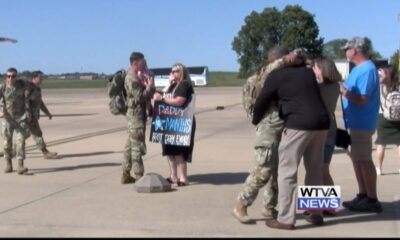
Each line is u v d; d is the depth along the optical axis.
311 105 6.00
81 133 17.02
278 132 6.32
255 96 6.71
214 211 7.01
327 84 6.59
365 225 6.32
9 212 7.04
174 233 6.03
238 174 9.67
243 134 16.23
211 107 29.75
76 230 6.18
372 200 6.91
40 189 8.51
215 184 8.79
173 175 8.70
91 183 8.96
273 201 6.65
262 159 6.28
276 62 6.37
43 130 18.11
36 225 6.40
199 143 14.04
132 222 6.49
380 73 8.59
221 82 101.06
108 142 14.64
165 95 8.66
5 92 9.82
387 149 12.51
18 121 9.87
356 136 6.81
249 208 7.12
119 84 8.69
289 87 6.04
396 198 7.66
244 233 6.02
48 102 38.47
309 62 6.58
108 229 6.20
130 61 8.55
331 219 6.60
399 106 8.55
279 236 5.90
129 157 8.80
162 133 8.57
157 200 7.66
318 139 6.17
